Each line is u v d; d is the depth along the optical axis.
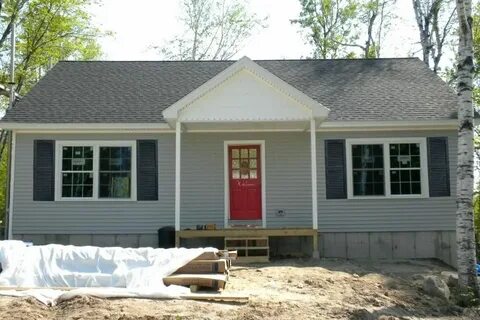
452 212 14.84
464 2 11.16
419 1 27.31
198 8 34.91
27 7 24.88
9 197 14.80
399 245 14.81
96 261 9.52
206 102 13.32
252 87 13.39
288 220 15.04
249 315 7.35
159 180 15.06
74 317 6.94
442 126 14.95
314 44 35.06
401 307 9.07
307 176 15.16
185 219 14.97
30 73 26.89
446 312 9.30
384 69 18.02
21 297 7.92
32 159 14.91
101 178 15.01
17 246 9.69
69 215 14.83
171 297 8.08
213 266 9.41
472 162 10.84
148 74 17.75
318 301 8.57
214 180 15.15
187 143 15.26
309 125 14.58
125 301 7.78
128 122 14.83
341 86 16.83
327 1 34.03
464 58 11.08
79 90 16.55
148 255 9.55
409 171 15.03
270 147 15.28
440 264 14.03
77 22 25.94
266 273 10.95
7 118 14.77
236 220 15.20
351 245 14.82
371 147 15.16
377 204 14.95
